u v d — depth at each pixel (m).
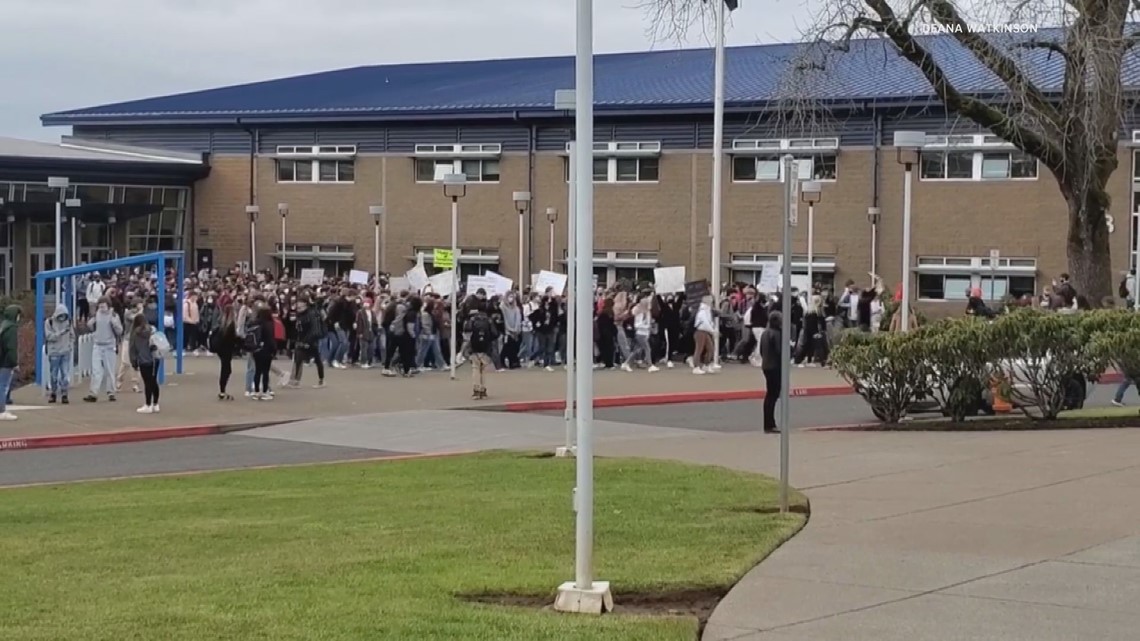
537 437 20.89
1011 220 44.56
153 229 58.69
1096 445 16.50
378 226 53.41
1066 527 10.88
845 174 46.59
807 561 9.59
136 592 8.52
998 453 15.88
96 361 25.23
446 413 24.06
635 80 55.06
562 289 35.66
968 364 19.61
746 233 48.41
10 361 22.52
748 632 7.63
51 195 54.72
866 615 8.00
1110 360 19.25
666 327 33.34
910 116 45.44
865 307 34.84
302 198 57.22
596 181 51.25
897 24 22.48
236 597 8.26
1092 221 23.91
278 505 13.03
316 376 30.61
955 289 45.47
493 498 13.04
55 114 62.97
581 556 8.09
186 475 16.47
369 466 16.75
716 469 15.05
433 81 63.31
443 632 7.28
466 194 53.56
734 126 48.56
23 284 55.78
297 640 7.07
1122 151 42.25
